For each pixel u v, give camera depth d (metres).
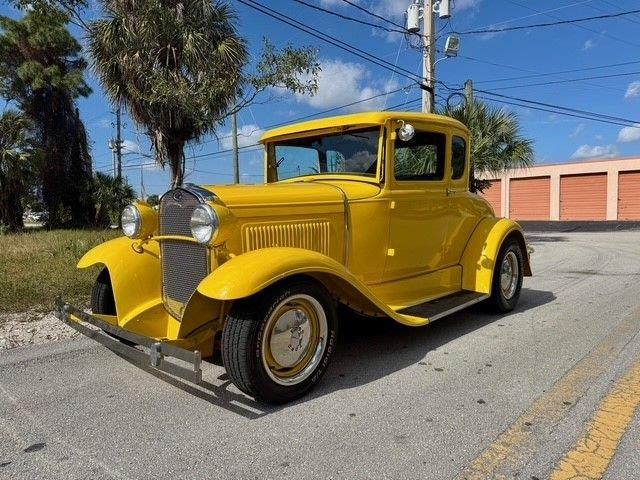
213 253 3.41
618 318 5.50
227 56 9.87
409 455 2.72
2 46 19.08
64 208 20.52
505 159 13.84
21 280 6.82
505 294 5.75
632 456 2.68
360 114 4.42
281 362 3.35
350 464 2.64
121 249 4.13
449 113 13.84
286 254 3.31
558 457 2.68
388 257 4.48
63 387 3.65
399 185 4.50
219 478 2.52
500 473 2.54
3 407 3.33
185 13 9.93
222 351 3.24
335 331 3.65
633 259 10.63
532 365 4.06
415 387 3.63
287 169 5.14
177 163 10.87
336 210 4.04
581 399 3.39
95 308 4.41
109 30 9.84
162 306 4.00
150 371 3.94
